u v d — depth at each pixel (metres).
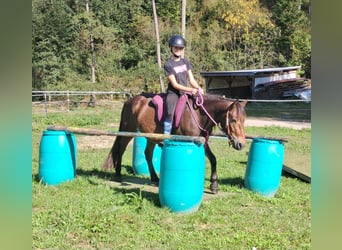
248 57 39.72
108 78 34.72
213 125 5.81
